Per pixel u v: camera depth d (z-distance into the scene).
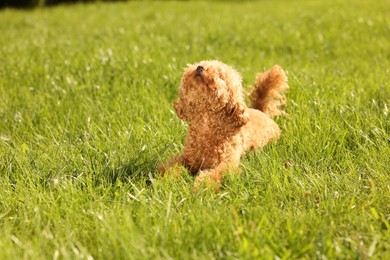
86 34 11.76
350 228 3.34
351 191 3.78
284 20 12.30
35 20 15.45
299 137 4.75
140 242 3.03
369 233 3.20
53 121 5.55
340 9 13.47
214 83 4.11
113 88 6.37
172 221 3.32
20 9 19.56
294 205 3.64
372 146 4.48
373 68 7.36
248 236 3.11
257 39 9.91
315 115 5.05
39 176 4.13
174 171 4.08
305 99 5.63
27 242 3.24
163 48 9.09
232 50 9.04
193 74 4.17
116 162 4.35
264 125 4.83
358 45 9.29
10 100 6.25
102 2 20.66
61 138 4.88
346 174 3.97
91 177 4.01
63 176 4.09
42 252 3.12
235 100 4.23
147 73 6.98
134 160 4.34
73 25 14.02
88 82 6.66
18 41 10.86
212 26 11.58
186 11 15.69
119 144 4.71
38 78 7.26
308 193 3.59
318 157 4.32
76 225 3.43
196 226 3.22
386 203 3.62
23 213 3.62
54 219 3.44
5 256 3.01
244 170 4.22
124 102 5.82
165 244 3.11
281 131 5.03
